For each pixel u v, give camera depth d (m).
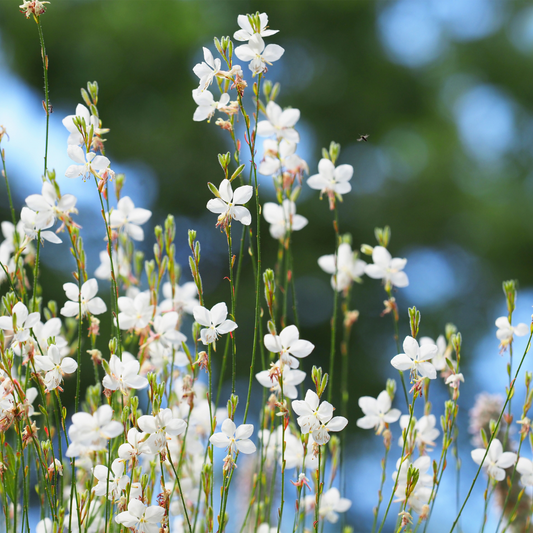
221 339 4.69
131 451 1.49
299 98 11.70
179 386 2.22
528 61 12.78
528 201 11.65
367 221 10.95
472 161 12.23
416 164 11.91
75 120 1.64
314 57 12.12
